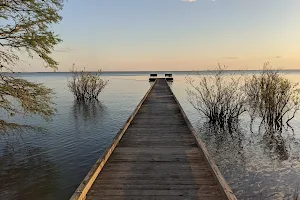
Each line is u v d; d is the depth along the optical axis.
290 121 13.21
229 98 13.30
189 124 7.48
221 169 7.30
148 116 9.44
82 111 18.09
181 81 54.94
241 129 11.80
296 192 5.91
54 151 9.30
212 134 11.09
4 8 6.99
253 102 14.68
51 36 7.79
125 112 17.59
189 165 4.50
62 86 44.44
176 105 12.28
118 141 5.95
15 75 7.75
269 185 6.28
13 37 7.25
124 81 62.97
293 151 8.77
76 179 7.03
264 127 11.98
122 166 4.46
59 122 14.36
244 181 6.52
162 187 3.63
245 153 8.65
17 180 6.98
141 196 3.37
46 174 7.36
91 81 24.94
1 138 10.95
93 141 10.56
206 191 3.50
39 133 11.76
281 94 11.91
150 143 5.92
